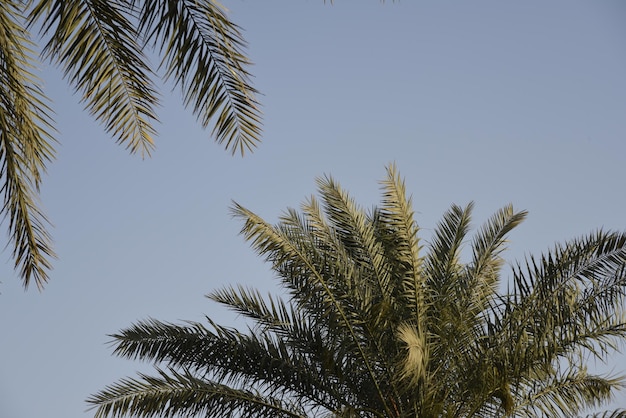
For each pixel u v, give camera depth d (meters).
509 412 11.80
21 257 7.36
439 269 13.20
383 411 12.94
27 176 7.16
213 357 12.82
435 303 12.85
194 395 12.24
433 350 12.42
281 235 12.31
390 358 12.73
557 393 13.20
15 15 6.80
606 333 12.51
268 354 12.71
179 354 12.90
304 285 12.88
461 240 13.48
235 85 6.64
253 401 12.46
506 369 11.78
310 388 12.75
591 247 11.79
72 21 6.53
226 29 6.36
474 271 13.17
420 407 12.40
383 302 12.49
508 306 11.91
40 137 7.08
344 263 12.52
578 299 11.84
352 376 12.89
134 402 12.20
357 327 12.76
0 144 7.06
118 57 6.95
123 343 12.90
